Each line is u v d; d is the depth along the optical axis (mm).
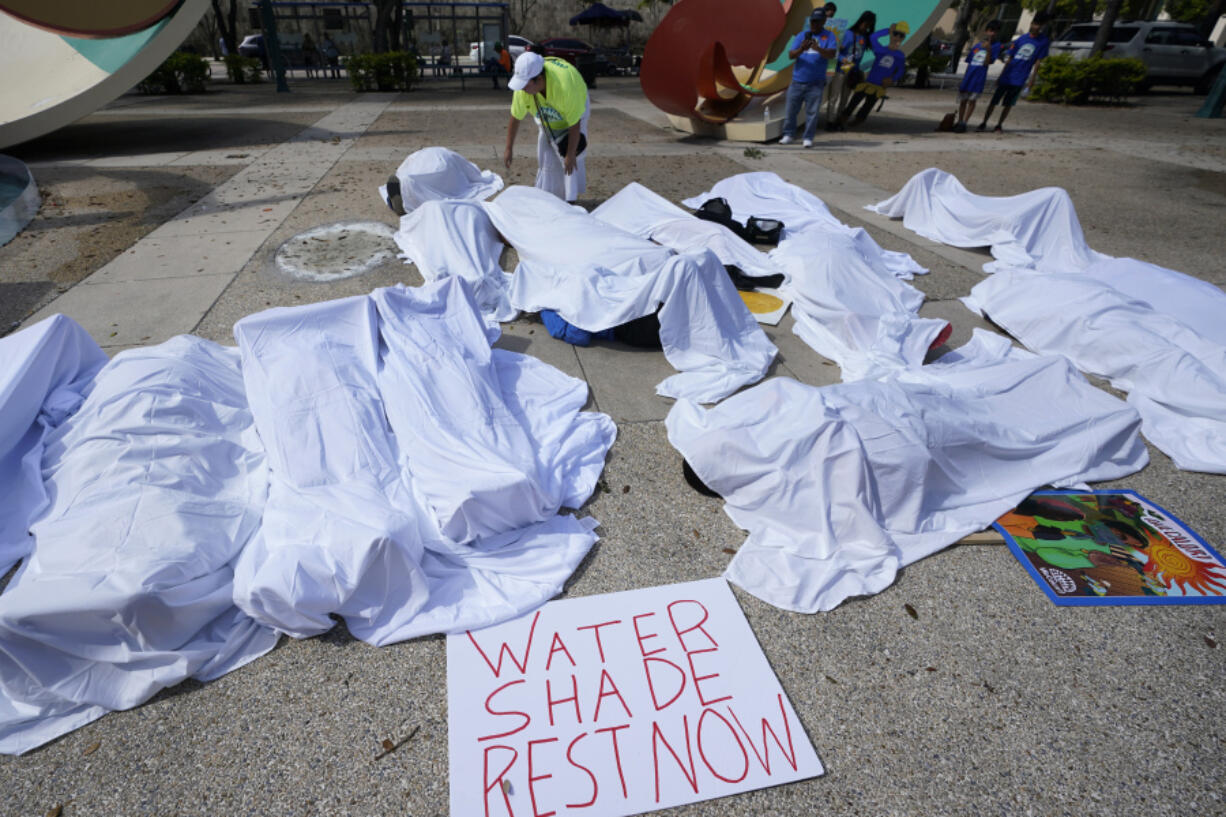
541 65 5547
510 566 2479
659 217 5680
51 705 1983
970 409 3143
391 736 1956
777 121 10797
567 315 4102
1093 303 4133
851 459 2652
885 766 1904
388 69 18000
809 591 2443
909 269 5430
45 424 2850
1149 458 3289
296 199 7066
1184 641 2318
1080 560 2629
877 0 12586
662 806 1805
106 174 8172
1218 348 3725
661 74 10375
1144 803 1813
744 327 4078
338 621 2299
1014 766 1904
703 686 2113
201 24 30609
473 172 7254
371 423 2816
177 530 2229
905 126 12523
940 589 2510
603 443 3266
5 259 5441
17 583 2240
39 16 8148
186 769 1859
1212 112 13641
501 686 2096
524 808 1787
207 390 2906
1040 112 14625
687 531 2746
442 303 3488
